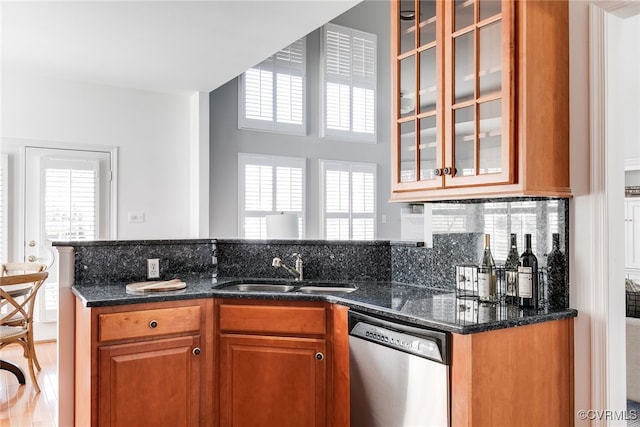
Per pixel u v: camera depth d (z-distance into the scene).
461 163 2.03
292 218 3.69
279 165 6.53
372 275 2.81
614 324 1.89
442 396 1.71
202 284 2.65
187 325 2.35
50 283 4.75
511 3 1.84
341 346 2.21
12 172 4.61
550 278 2.01
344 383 2.19
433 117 2.15
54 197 4.78
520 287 1.98
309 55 6.90
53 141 4.77
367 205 7.41
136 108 5.23
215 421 2.40
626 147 6.44
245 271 3.01
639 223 6.34
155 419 2.27
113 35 3.62
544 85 1.89
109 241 2.74
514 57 1.84
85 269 2.68
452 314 1.83
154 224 5.33
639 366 3.03
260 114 6.35
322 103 6.95
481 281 2.09
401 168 2.32
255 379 2.37
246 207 6.21
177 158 5.48
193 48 3.93
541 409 1.84
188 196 5.54
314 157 6.89
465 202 2.35
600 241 1.88
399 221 7.80
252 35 3.64
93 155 5.00
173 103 5.46
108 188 5.08
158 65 4.36
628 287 3.31
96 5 3.11
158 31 3.55
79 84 4.91
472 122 1.98
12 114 4.58
